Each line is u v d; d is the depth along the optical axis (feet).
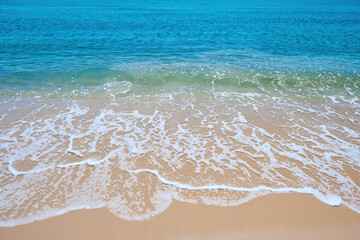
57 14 111.65
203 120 23.17
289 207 13.62
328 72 37.24
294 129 21.63
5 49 48.57
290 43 60.70
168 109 25.53
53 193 14.23
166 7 180.86
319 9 188.44
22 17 96.99
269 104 27.12
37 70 36.63
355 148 18.86
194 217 13.00
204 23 95.71
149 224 12.58
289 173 16.11
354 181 15.46
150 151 18.25
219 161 17.21
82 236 11.97
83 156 17.52
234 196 14.30
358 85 32.76
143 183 15.12
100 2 229.04
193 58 45.34
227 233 12.26
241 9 173.37
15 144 18.71
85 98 28.07
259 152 18.28
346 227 12.59
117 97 28.55
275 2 303.89
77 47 52.70
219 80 34.30
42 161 16.89
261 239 12.04
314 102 27.76
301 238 12.10
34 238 11.82
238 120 23.22
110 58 44.65
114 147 18.67
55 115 23.66
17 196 13.98
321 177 15.76
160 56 46.73
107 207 13.44
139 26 84.53
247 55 48.26
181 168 16.47
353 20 113.19
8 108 24.86
